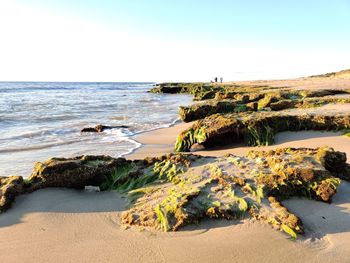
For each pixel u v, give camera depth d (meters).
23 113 23.95
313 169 4.94
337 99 15.54
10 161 9.66
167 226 4.27
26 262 3.81
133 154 10.57
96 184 5.76
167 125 18.02
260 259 3.67
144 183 5.57
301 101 15.57
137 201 5.04
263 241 3.93
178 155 6.05
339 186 5.20
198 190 4.73
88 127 16.30
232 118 10.73
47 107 29.70
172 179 5.42
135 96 52.22
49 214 4.83
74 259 3.83
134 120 20.62
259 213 4.34
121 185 5.65
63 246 4.09
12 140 13.38
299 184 4.88
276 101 16.64
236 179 4.93
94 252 3.94
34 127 17.25
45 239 4.25
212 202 4.53
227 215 4.35
